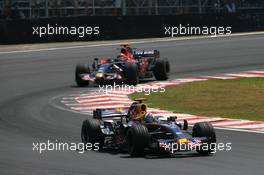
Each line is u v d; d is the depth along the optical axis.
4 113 79.12
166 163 46.00
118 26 170.75
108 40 169.62
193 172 42.38
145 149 49.88
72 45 161.38
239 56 137.88
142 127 49.06
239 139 57.81
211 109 80.06
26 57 143.00
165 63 109.00
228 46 154.38
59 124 69.38
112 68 102.69
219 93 93.00
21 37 163.50
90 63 131.00
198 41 165.75
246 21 186.75
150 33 174.38
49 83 109.56
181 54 143.00
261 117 73.19
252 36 174.38
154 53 109.31
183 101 86.94
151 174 42.03
